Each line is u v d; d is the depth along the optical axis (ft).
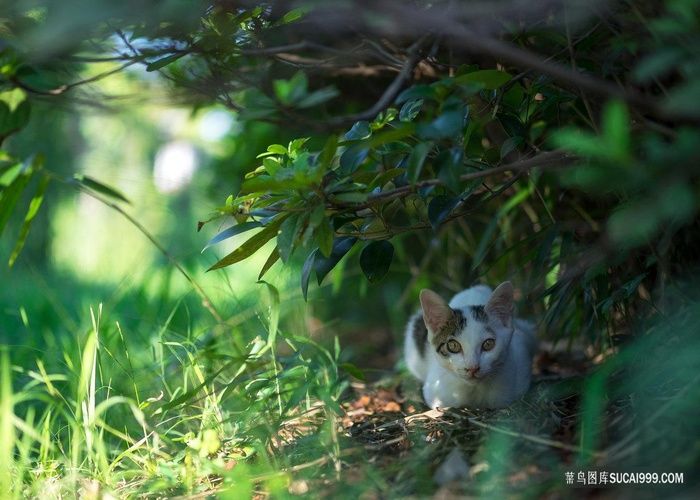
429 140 17.51
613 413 19.93
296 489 18.15
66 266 58.44
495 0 19.17
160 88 30.58
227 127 43.52
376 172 19.40
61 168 56.03
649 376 19.60
